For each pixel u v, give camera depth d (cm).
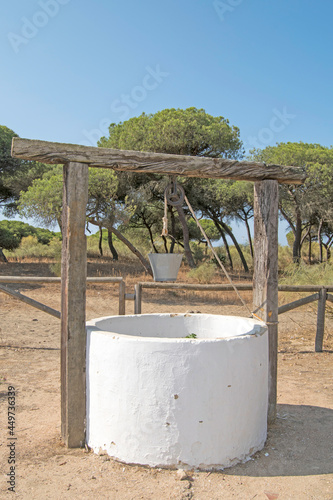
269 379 387
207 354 295
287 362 612
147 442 296
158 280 353
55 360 603
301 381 524
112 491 270
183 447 294
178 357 292
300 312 1002
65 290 331
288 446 342
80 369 330
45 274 1547
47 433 360
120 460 304
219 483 283
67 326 326
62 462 306
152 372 294
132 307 1051
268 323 385
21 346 670
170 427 293
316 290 673
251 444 322
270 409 387
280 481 288
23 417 397
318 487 281
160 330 426
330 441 353
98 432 318
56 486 275
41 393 468
